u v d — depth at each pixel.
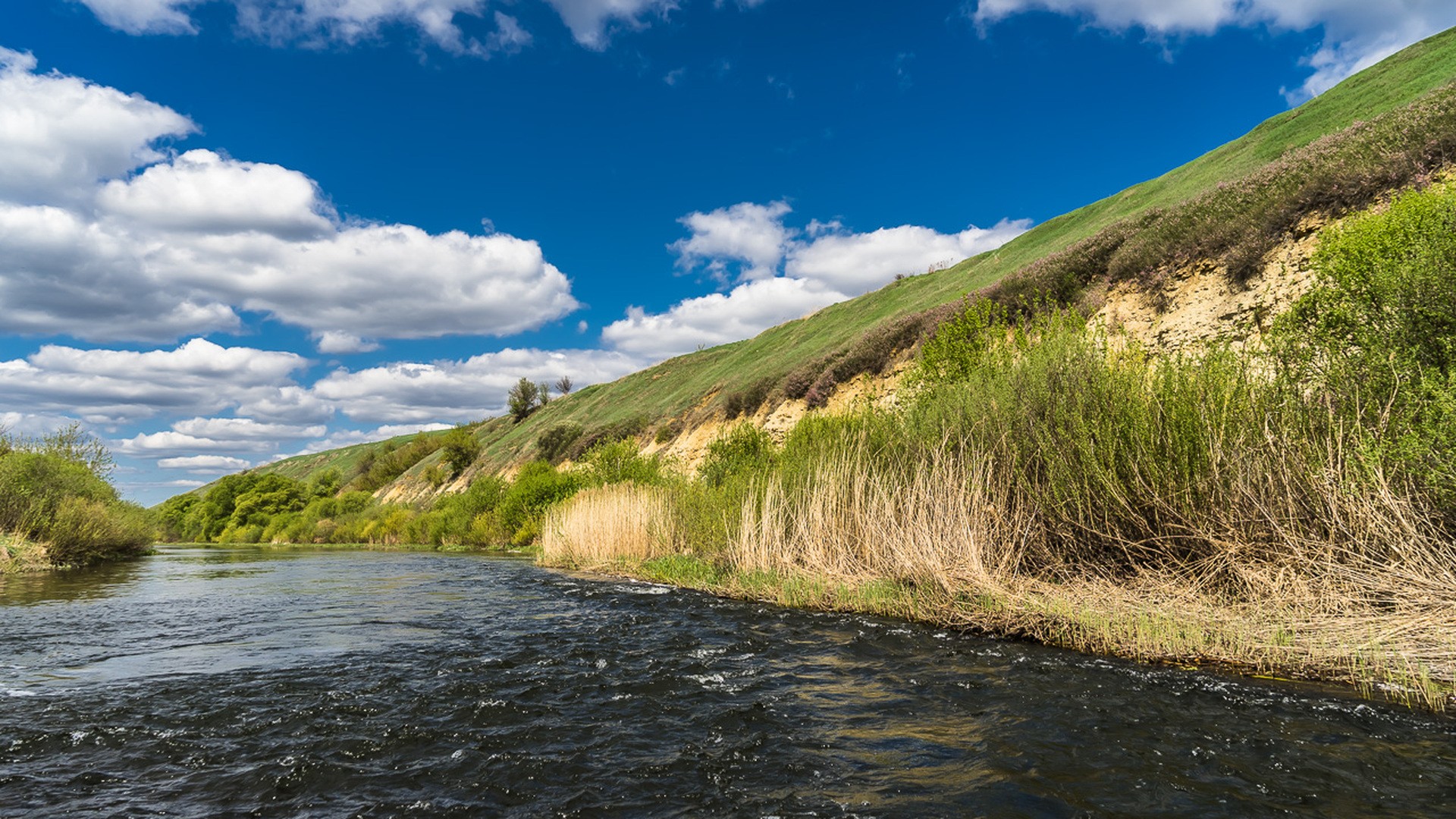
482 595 12.29
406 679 5.95
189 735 4.50
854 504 10.62
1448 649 4.86
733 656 6.67
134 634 8.48
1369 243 6.92
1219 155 31.69
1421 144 13.29
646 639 7.64
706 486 17.58
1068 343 9.17
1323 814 3.08
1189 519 7.19
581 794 3.53
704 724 4.61
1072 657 6.09
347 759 4.05
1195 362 8.31
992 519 8.71
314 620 9.53
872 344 27.30
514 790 3.59
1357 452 6.17
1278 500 6.63
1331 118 24.27
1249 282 15.20
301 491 80.44
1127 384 8.30
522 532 29.00
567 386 85.06
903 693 5.20
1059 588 7.66
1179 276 17.66
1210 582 6.98
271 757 4.09
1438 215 6.48
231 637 8.20
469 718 4.82
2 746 4.29
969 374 11.70
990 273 36.22
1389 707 4.50
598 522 18.19
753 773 3.76
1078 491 8.02
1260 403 7.21
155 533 30.89
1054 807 3.22
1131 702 4.76
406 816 3.31
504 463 59.81
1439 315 6.05
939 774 3.65
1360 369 6.65
